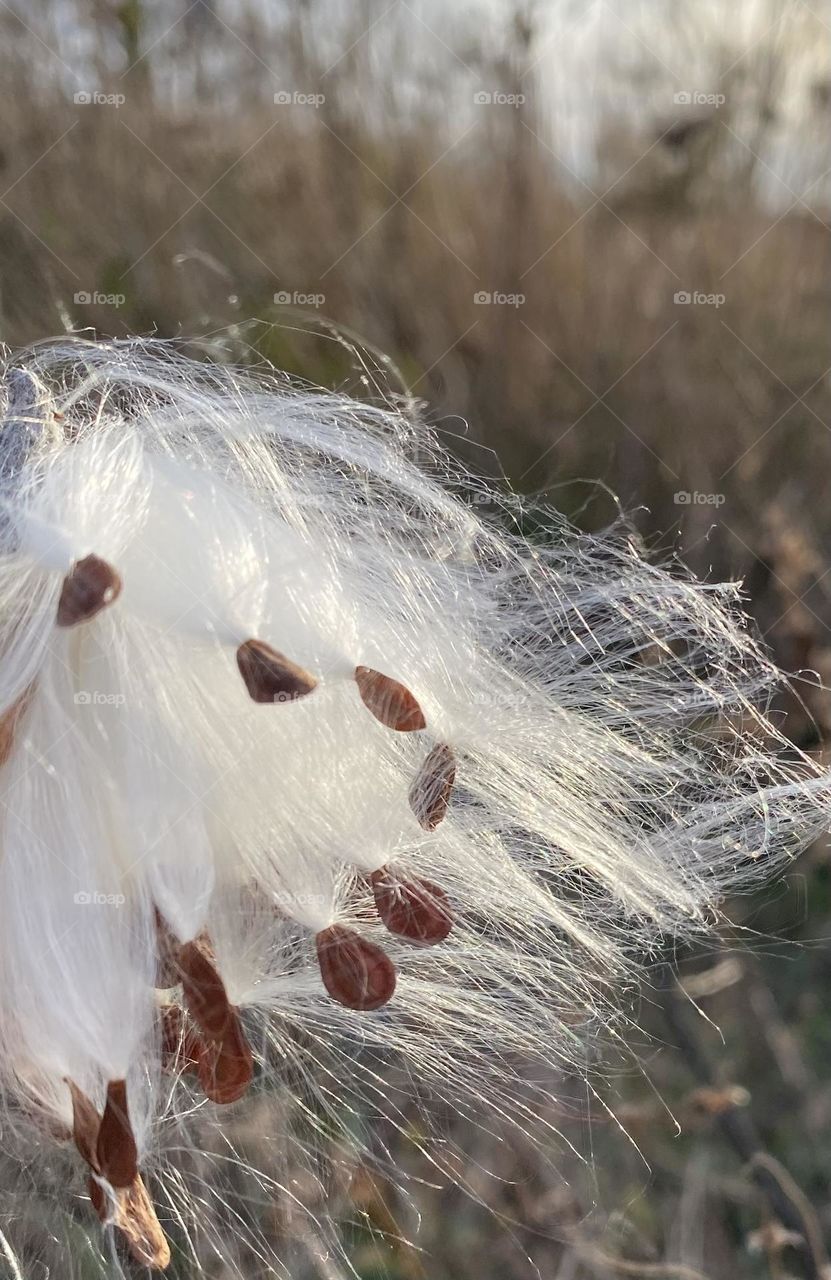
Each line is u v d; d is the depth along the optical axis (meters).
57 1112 0.16
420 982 0.20
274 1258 0.22
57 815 0.15
